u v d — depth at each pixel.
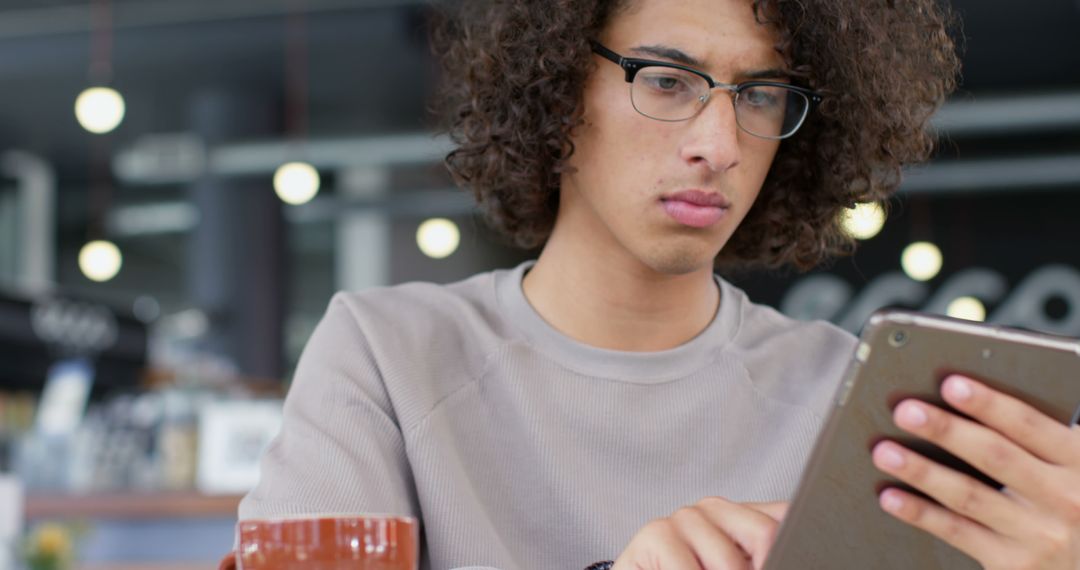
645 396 1.29
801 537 0.82
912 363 0.76
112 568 3.83
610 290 1.29
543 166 1.35
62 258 12.43
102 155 11.07
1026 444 0.76
